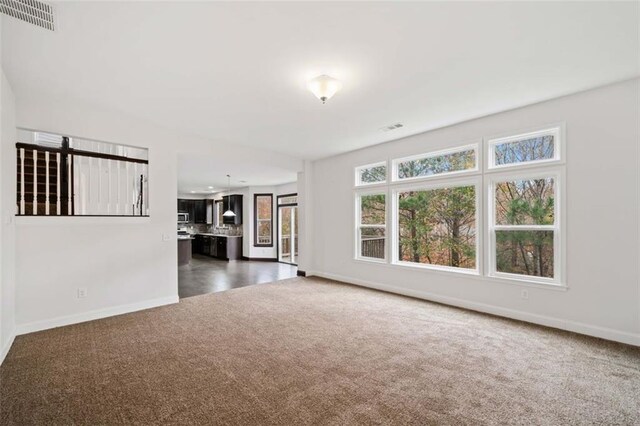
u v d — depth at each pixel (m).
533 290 3.58
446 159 4.52
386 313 3.97
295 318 3.78
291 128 4.44
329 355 2.75
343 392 2.17
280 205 9.59
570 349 2.85
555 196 3.48
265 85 3.04
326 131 4.59
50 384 2.26
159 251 4.31
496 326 3.48
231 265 8.60
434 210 4.72
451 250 4.52
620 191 3.01
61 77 2.86
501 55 2.51
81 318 3.62
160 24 2.09
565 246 3.34
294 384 2.27
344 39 2.28
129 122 4.01
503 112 3.80
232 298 4.76
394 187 5.11
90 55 2.48
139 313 3.97
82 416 1.90
